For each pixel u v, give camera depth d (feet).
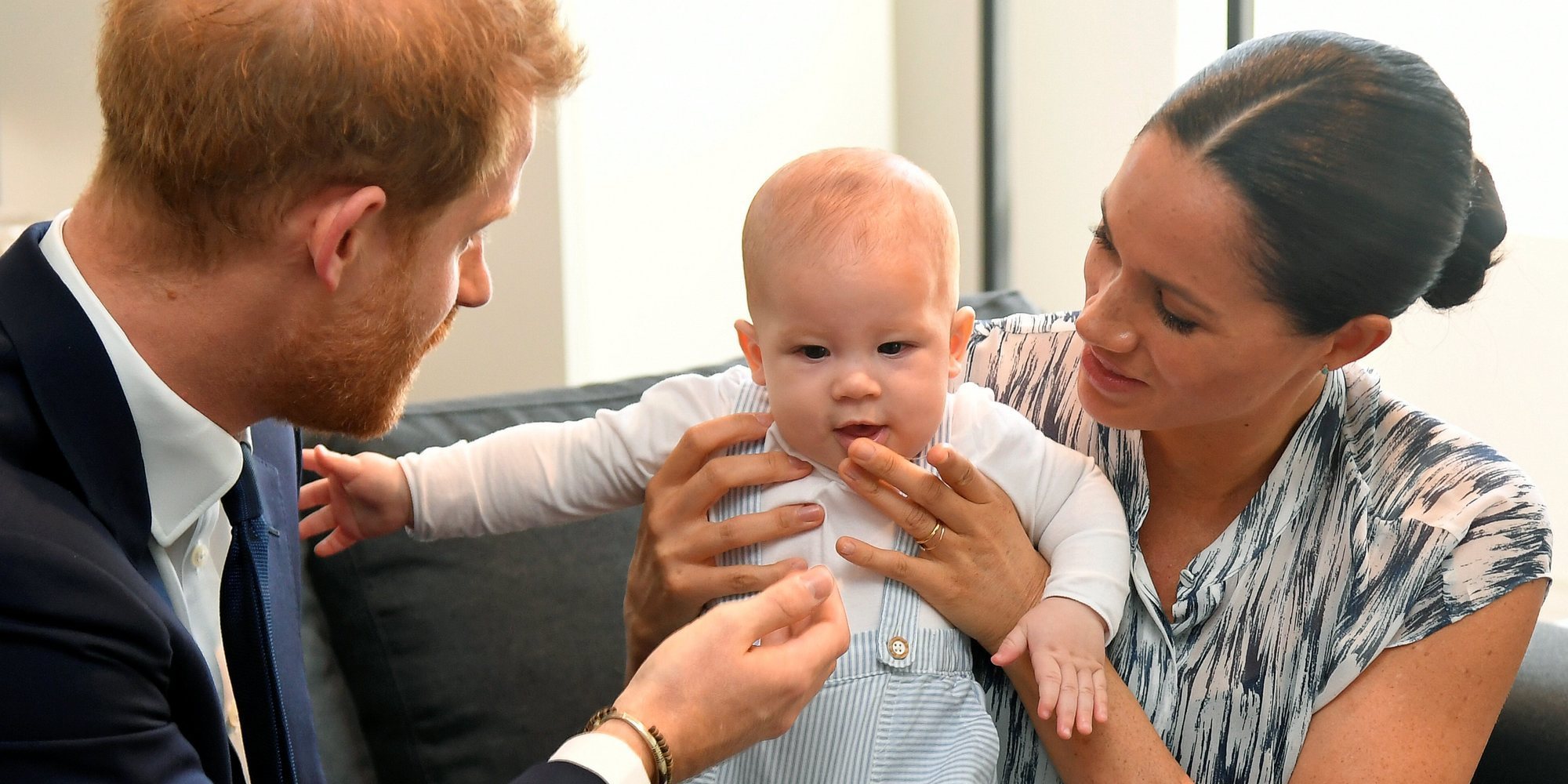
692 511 4.17
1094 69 10.59
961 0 11.20
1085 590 4.03
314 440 5.54
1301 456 4.14
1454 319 8.09
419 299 3.46
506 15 3.31
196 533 3.71
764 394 4.49
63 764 2.87
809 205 4.02
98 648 2.93
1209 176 3.40
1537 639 5.17
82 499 3.20
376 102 3.08
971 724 4.07
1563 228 7.65
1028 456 4.26
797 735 3.99
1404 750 3.77
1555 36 7.57
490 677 5.31
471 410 5.67
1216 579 4.12
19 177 9.29
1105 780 3.97
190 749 3.17
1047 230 11.18
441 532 4.54
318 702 5.27
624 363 10.00
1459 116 3.44
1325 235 3.37
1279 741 4.05
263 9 3.00
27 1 9.04
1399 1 8.23
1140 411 3.81
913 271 3.98
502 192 3.53
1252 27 8.08
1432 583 3.86
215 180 3.08
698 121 10.21
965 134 11.40
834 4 11.14
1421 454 4.09
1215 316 3.52
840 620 3.79
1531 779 4.70
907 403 4.04
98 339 3.20
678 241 10.25
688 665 3.41
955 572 4.04
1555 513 7.86
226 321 3.29
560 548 5.58
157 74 3.01
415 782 5.22
